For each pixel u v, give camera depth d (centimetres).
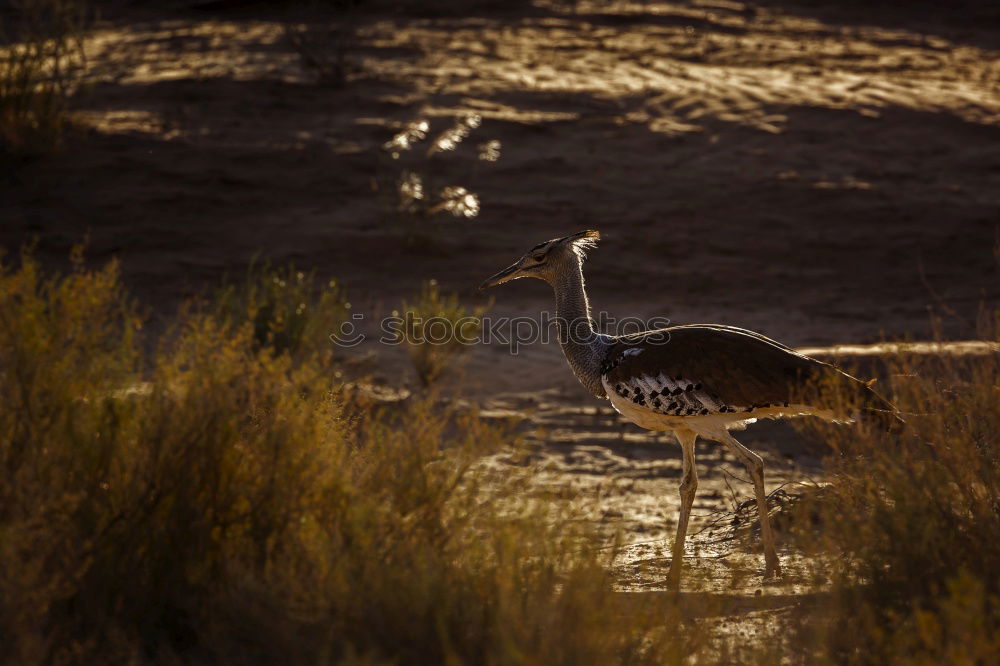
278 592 1323
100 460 1490
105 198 5972
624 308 5422
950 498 1631
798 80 9144
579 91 8362
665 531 2427
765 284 5825
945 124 8081
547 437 3494
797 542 1867
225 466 1532
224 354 1647
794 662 1325
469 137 7262
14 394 1503
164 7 10531
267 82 7931
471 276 5712
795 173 7106
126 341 1688
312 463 1558
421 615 1254
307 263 5641
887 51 10606
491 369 4350
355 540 1419
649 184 6869
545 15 10931
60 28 6775
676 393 1998
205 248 5666
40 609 1248
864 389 1955
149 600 1377
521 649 1205
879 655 1245
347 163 6719
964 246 6309
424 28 10131
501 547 1405
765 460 3172
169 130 6881
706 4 11931
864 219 6581
